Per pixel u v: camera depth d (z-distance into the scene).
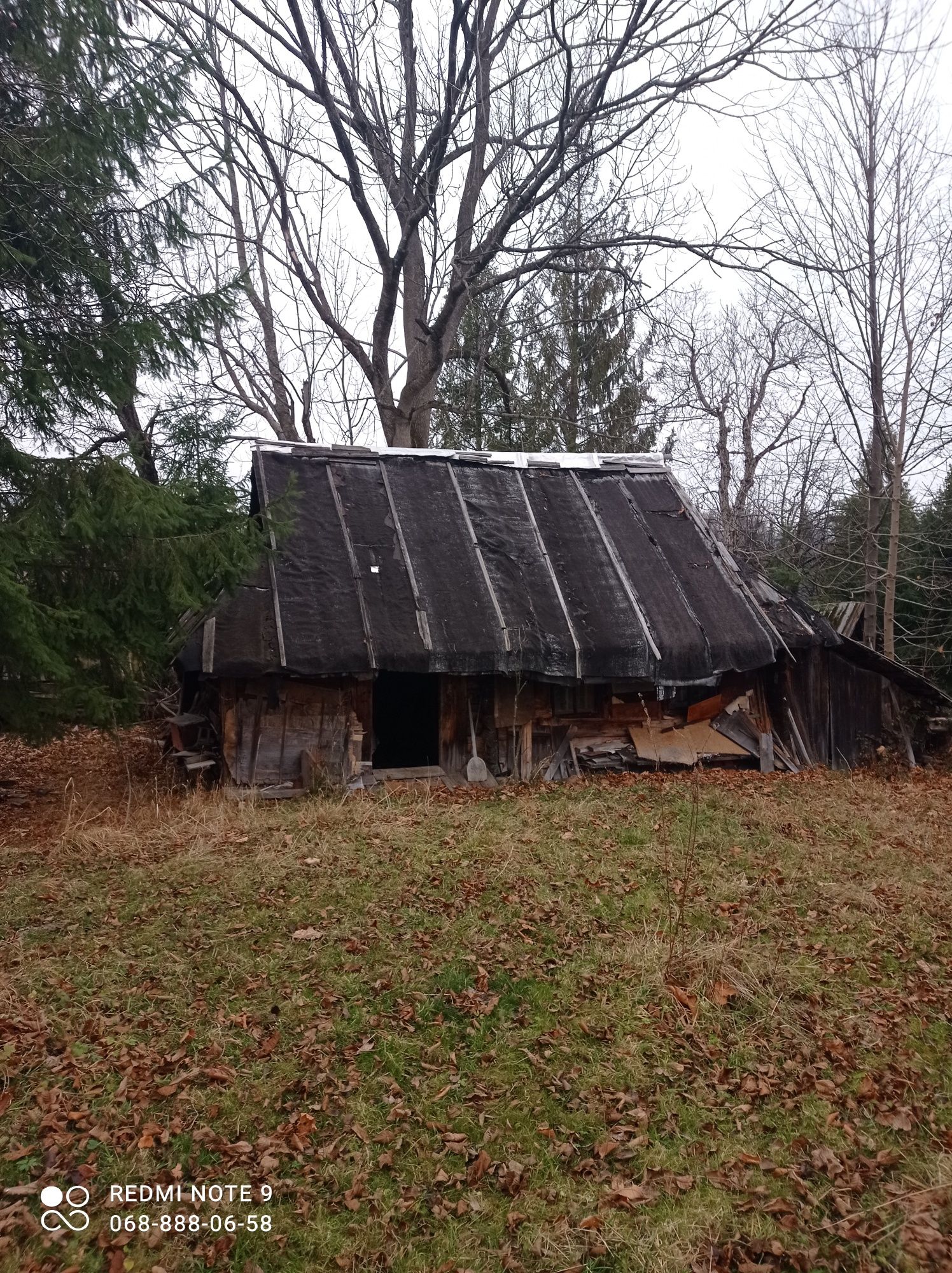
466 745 10.50
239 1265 3.33
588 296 22.72
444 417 23.94
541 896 6.48
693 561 12.19
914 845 8.09
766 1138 4.11
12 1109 4.07
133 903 6.24
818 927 6.25
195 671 9.49
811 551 19.97
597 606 11.04
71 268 8.01
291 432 19.97
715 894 6.67
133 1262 3.31
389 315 16.55
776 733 11.95
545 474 12.91
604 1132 4.10
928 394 14.70
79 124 8.23
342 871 6.83
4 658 7.05
